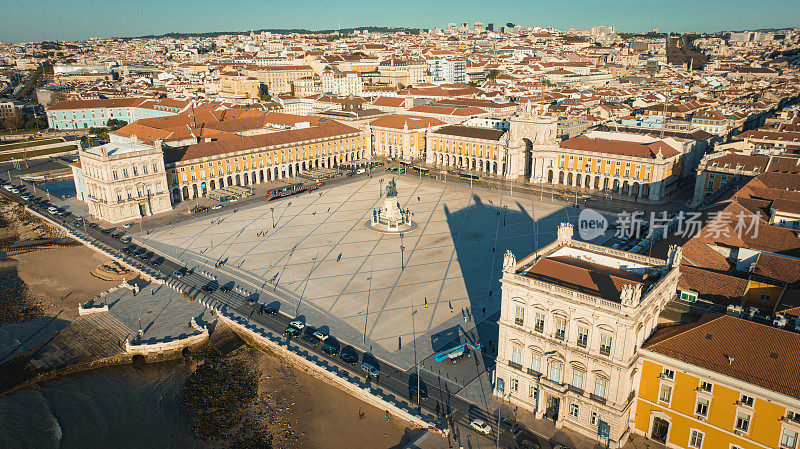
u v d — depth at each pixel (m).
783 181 140.25
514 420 78.81
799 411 59.62
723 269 94.81
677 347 69.12
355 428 81.19
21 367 99.38
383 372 91.12
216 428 82.75
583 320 70.81
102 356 101.69
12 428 85.12
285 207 185.38
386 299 117.25
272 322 108.00
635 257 83.69
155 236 157.88
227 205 188.62
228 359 100.44
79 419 86.94
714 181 172.12
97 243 153.25
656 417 72.25
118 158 166.12
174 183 191.38
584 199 192.00
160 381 96.06
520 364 80.38
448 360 94.44
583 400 73.19
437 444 74.56
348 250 145.62
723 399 65.38
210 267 135.38
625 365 68.44
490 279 126.62
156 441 81.00
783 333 66.19
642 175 190.25
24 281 135.38
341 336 102.62
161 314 113.19
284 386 92.19
